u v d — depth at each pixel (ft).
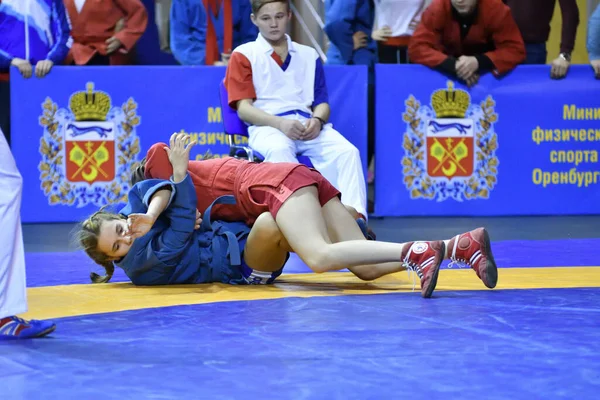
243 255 19.98
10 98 33.76
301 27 40.14
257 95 29.73
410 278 21.31
